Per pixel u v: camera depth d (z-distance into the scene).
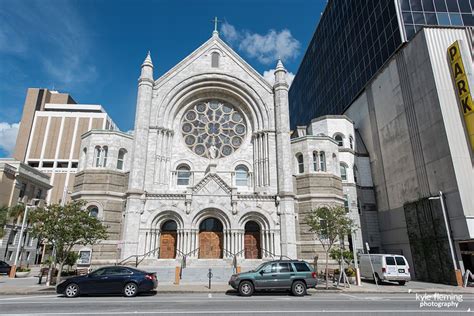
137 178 30.41
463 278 23.91
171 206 30.05
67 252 21.80
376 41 39.22
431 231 27.44
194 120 36.19
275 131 34.44
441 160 26.84
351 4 47.31
